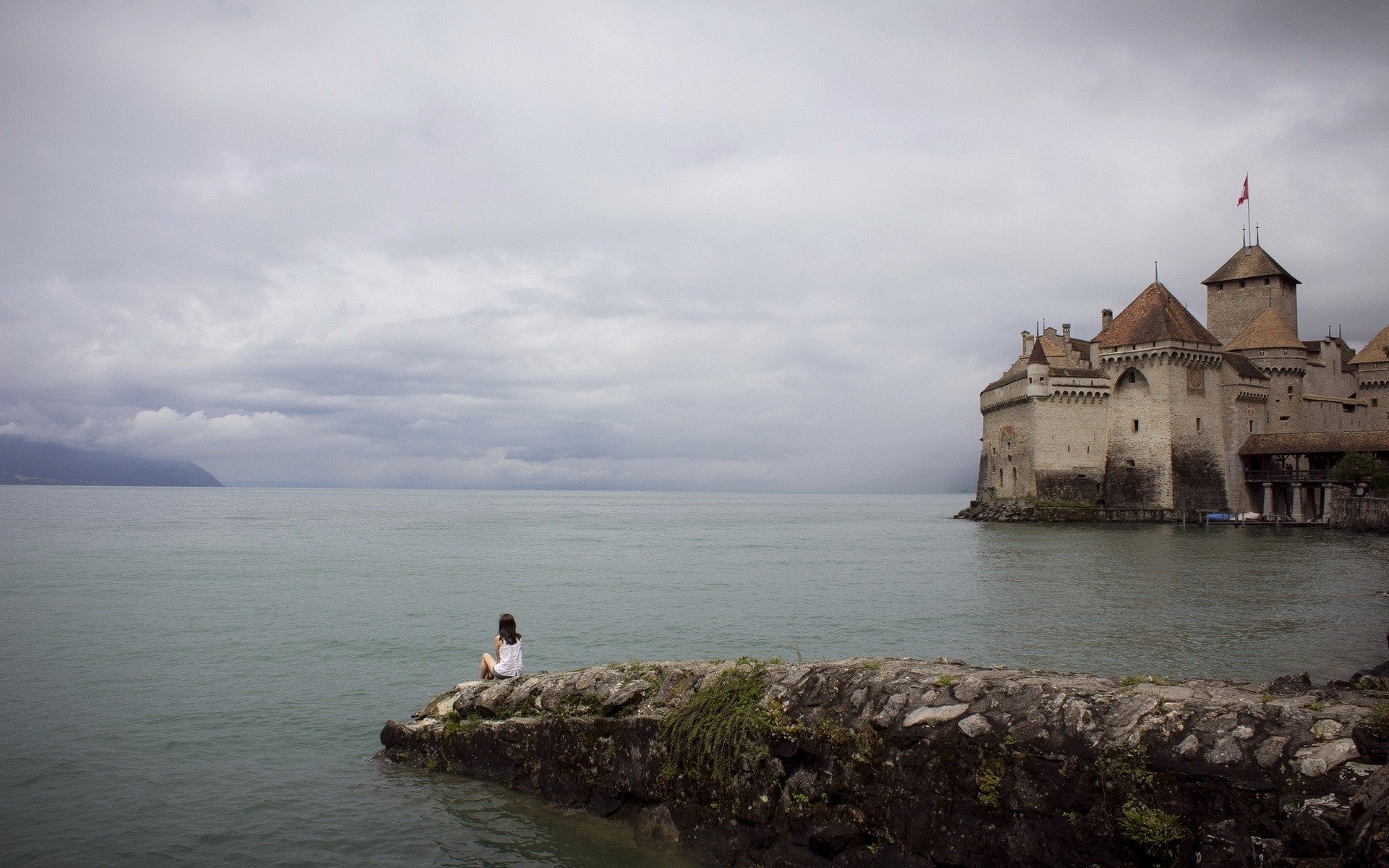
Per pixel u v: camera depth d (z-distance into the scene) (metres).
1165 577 52.47
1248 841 8.64
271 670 25.88
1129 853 9.36
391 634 32.44
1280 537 84.31
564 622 36.09
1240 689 10.59
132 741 18.53
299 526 119.50
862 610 39.78
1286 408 111.50
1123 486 105.75
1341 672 26.77
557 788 14.41
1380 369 120.81
